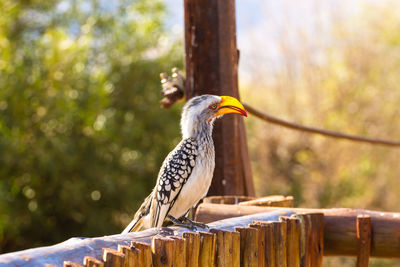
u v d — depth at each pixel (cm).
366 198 1844
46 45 1312
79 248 207
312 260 346
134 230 359
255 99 2017
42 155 1226
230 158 464
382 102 1981
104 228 1377
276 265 310
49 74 1273
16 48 1337
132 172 1427
